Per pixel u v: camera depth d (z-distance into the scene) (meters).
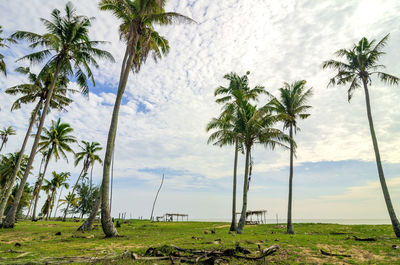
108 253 8.99
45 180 46.75
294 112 22.11
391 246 10.77
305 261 8.05
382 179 16.67
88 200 54.16
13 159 37.44
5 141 39.09
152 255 8.66
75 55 21.47
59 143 33.31
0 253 8.90
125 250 9.30
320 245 10.98
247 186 18.36
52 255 8.66
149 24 18.66
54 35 19.77
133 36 16.39
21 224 26.19
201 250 8.73
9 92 23.11
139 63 19.11
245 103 20.23
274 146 18.91
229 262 7.82
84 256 8.36
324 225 27.61
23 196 45.28
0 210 19.12
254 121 18.52
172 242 11.89
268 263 7.83
